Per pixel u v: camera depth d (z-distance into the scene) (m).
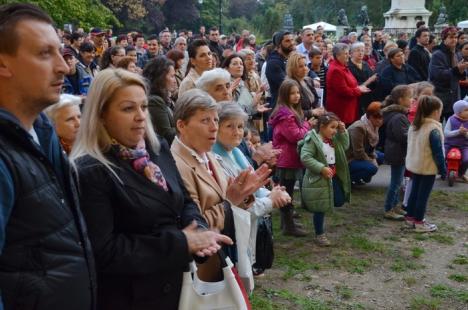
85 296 1.68
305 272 4.57
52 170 1.64
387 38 15.23
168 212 2.07
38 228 1.55
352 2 57.09
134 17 41.91
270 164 4.06
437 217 6.10
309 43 8.91
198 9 55.34
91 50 7.63
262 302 3.96
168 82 4.36
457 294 4.23
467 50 9.16
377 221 5.93
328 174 4.96
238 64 5.94
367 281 4.45
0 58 1.57
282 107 5.36
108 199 1.93
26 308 1.51
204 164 2.84
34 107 1.63
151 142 2.19
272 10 55.41
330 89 7.36
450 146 7.34
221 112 3.35
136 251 1.92
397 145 5.84
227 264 2.21
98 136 2.01
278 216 6.07
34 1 17.09
